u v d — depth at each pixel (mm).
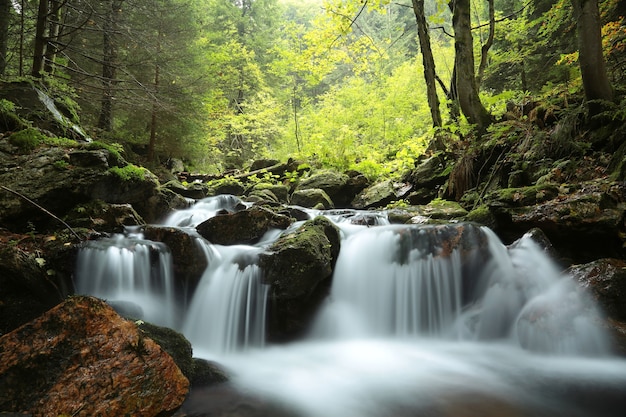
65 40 12086
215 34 24531
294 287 5035
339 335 5566
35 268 4582
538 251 5426
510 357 4566
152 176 8383
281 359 4668
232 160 26125
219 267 5660
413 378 4047
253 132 24109
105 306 3191
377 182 12227
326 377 4094
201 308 5527
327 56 13641
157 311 5402
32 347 2838
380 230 6230
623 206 5590
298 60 14070
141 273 5441
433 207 8484
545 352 4488
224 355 4895
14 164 6305
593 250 5617
